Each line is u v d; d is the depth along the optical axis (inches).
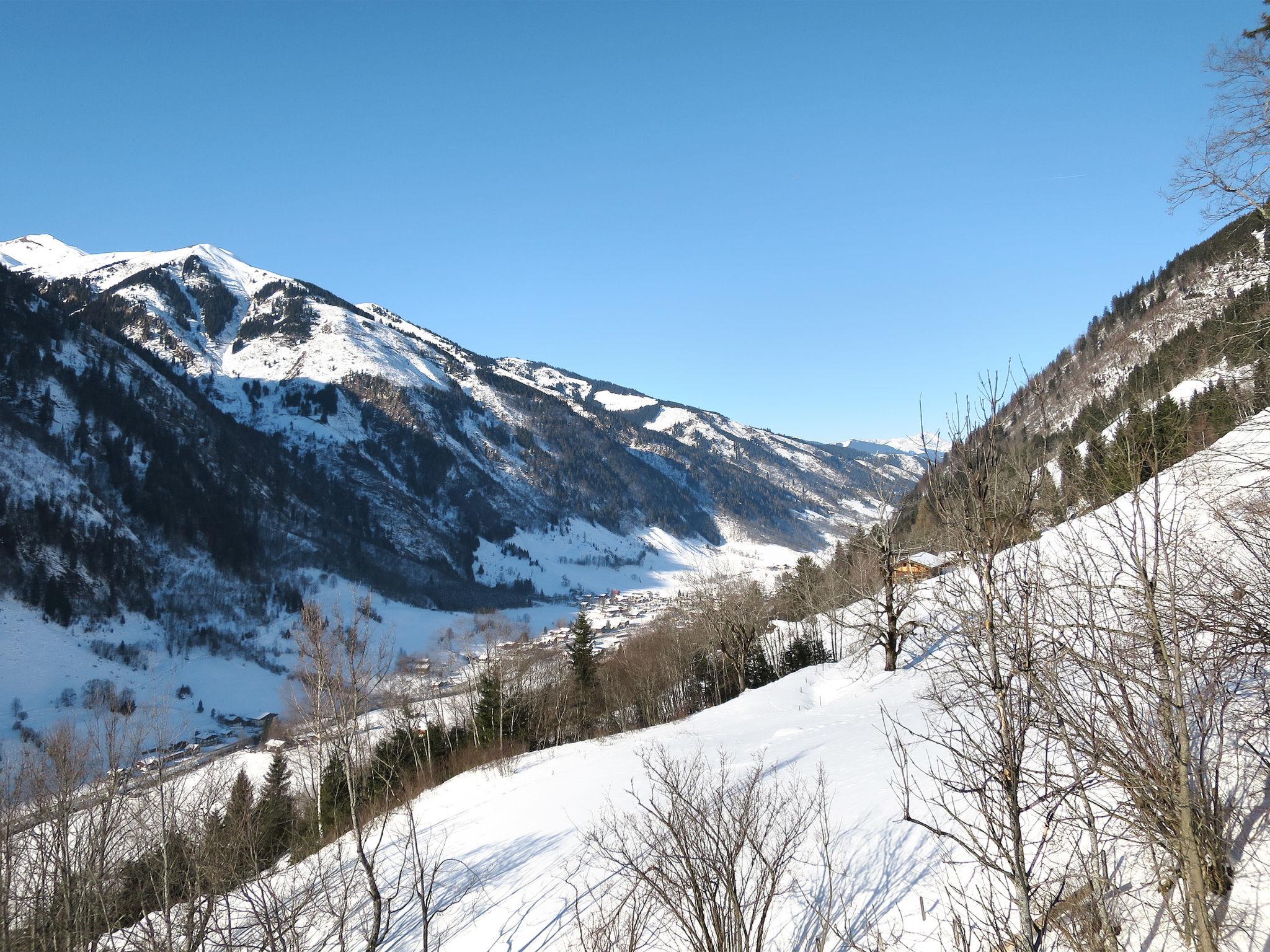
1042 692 208.4
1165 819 201.8
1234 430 303.7
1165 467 285.9
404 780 988.6
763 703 1139.3
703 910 312.8
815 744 717.3
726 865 323.0
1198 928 187.9
